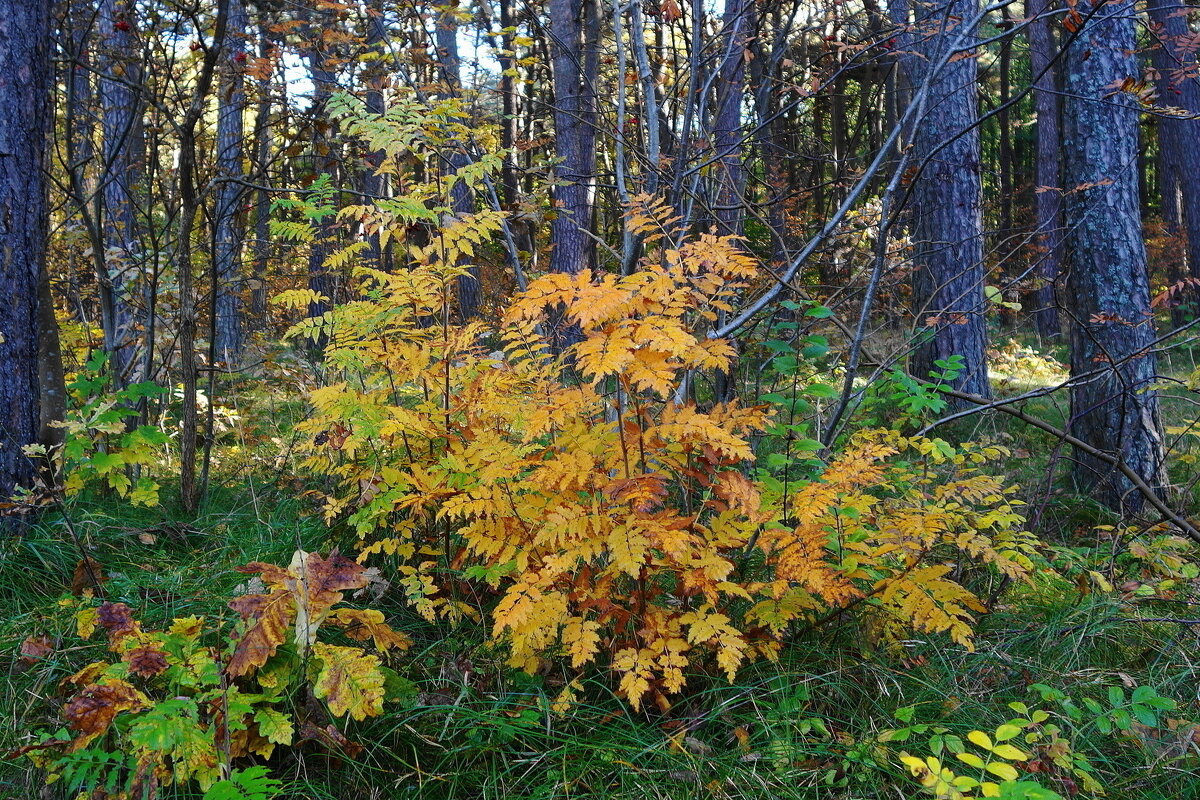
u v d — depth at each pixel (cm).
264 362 592
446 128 364
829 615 299
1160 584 353
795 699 266
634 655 260
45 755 233
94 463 394
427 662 300
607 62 695
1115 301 497
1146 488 382
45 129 404
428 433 330
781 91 473
